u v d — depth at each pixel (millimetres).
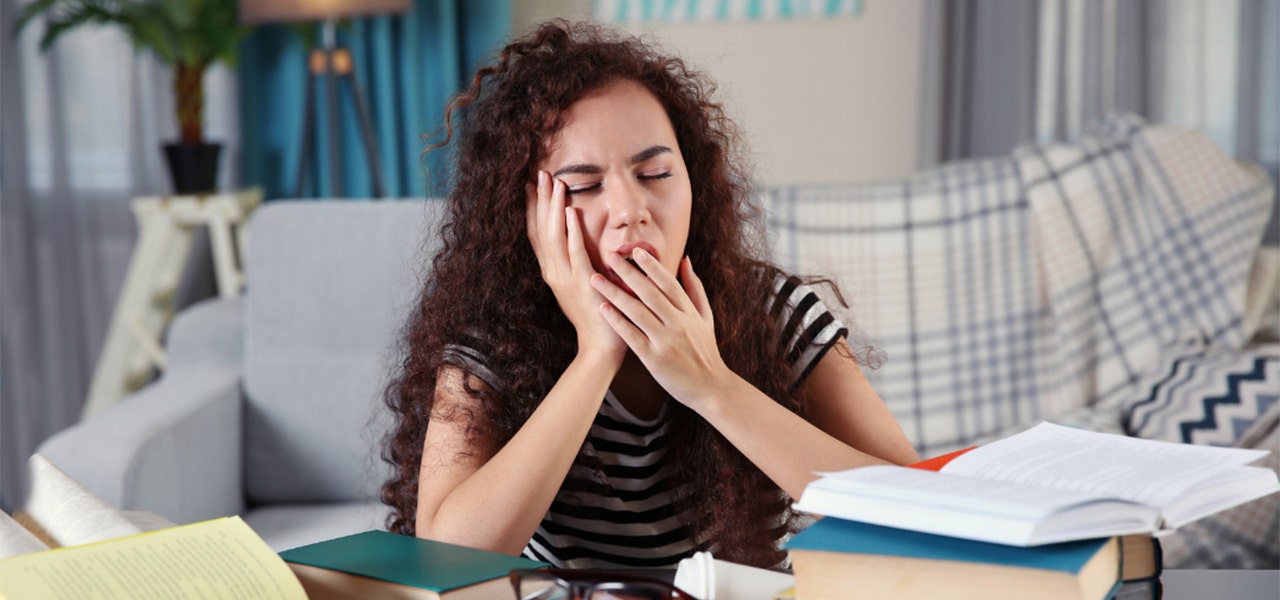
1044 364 2018
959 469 731
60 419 3189
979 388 2018
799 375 1080
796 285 1133
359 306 1802
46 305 3164
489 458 961
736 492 1008
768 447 876
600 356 903
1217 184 2059
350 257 1809
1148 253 2037
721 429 887
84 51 3150
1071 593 581
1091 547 607
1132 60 3168
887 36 3396
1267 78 3133
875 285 2064
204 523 708
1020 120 3207
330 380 1801
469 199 1008
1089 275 2037
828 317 1096
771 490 1036
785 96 3463
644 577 646
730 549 1021
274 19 2820
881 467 716
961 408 2010
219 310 1972
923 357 2039
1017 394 2010
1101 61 3191
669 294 884
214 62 3010
